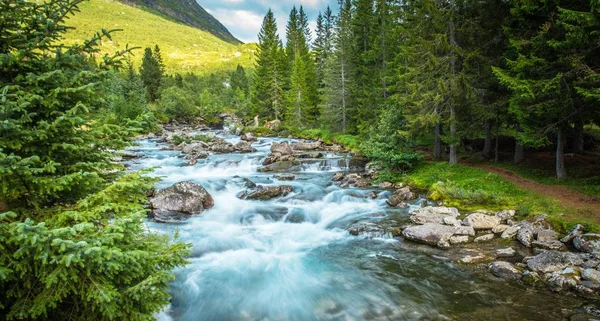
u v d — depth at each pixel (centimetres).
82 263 405
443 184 1897
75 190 555
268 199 1817
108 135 590
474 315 801
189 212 1547
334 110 4391
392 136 2259
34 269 449
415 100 2256
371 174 2388
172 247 588
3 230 414
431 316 806
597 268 936
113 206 503
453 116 2148
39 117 518
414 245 1241
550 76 1521
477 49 1988
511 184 1720
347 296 915
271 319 819
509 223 1350
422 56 2125
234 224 1475
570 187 1623
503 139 2967
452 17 2006
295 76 5484
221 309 857
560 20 1369
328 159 2783
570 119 1569
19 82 494
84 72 509
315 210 1661
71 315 493
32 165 489
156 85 8669
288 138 4928
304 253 1204
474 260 1085
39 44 493
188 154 3066
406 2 3091
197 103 8162
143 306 523
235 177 2208
